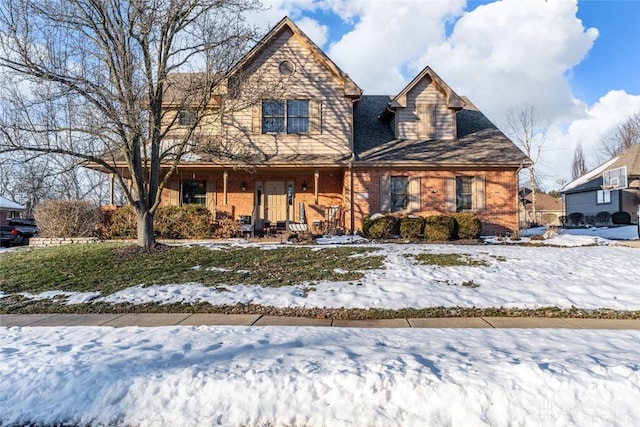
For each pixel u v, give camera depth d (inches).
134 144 440.5
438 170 651.5
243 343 187.6
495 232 650.2
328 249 453.1
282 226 693.3
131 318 259.3
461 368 145.9
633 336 200.8
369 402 132.5
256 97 522.9
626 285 315.6
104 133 451.5
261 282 336.8
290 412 130.8
